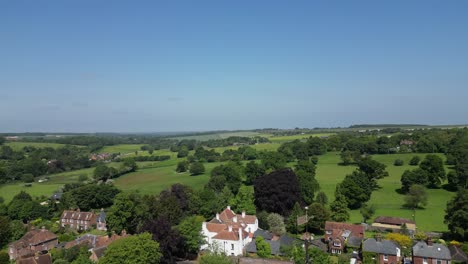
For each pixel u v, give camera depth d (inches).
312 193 5211.6
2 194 7003.0
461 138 7652.6
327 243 3863.2
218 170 6879.9
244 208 4847.4
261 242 3602.4
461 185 5521.7
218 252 3346.5
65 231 5098.4
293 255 3265.3
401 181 5856.3
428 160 5797.2
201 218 4478.3
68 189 7145.7
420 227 4264.3
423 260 3230.8
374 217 4699.8
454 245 3430.1
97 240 4028.1
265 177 4963.1
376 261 3324.3
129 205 4379.9
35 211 5693.9
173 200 4662.9
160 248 3112.7
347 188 5182.1
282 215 4704.7
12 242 4503.0
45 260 3390.7
